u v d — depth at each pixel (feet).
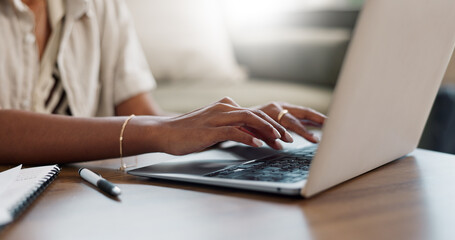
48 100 3.84
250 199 1.74
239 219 1.52
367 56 1.59
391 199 1.72
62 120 2.55
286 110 2.72
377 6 1.54
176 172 2.09
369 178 2.04
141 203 1.76
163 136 2.35
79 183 2.11
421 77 2.09
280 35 8.09
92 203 1.78
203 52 7.51
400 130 2.18
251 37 8.38
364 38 1.55
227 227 1.45
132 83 4.39
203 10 7.74
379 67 1.68
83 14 4.01
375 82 1.70
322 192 1.81
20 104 3.64
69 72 3.87
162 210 1.66
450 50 2.25
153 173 2.10
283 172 1.94
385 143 2.08
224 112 2.31
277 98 6.44
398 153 2.35
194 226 1.48
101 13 4.33
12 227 1.55
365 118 1.77
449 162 2.38
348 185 1.92
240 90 6.90
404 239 1.33
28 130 2.52
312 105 6.41
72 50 3.93
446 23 2.08
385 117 1.94
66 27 3.81
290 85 7.45
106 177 2.24
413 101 2.15
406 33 1.77
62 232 1.48
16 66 3.61
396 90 1.91
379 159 2.13
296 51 7.56
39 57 3.81
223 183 1.86
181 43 7.39
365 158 1.96
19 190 1.82
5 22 3.57
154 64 7.23
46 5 3.82
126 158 2.74
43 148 2.49
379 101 1.81
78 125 2.51
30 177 2.05
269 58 7.95
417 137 2.49
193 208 1.66
